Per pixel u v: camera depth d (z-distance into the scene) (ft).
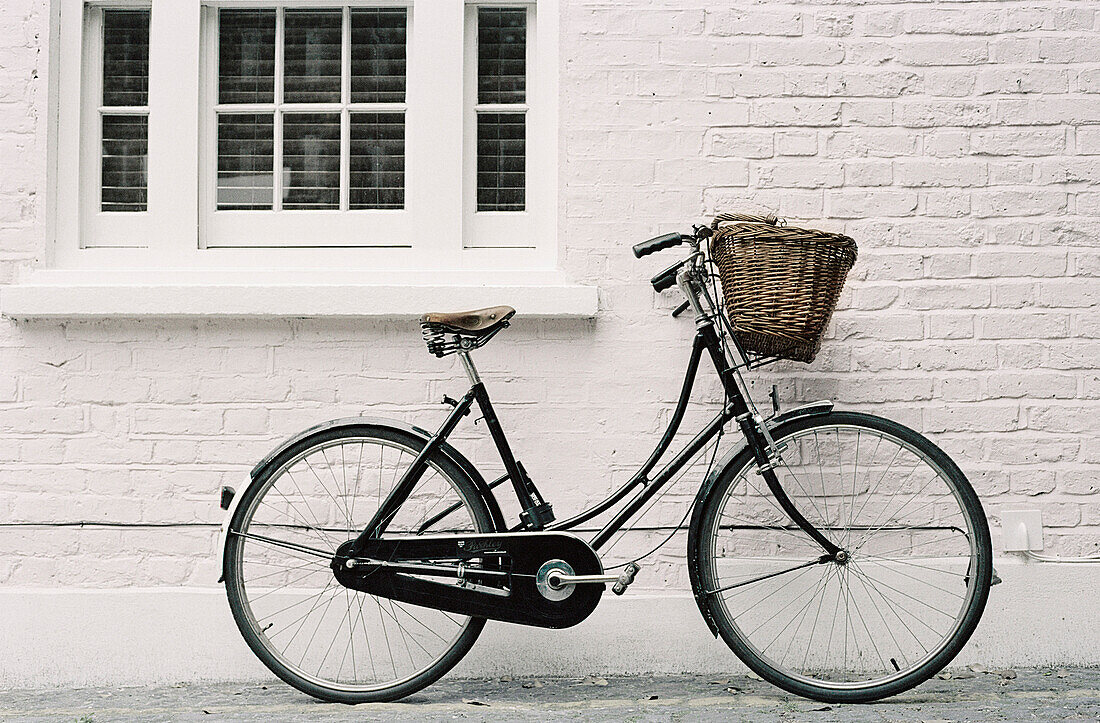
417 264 11.25
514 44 11.45
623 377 11.14
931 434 11.18
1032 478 11.16
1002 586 11.12
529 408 11.14
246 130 11.53
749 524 11.20
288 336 11.15
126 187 11.46
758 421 10.07
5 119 11.08
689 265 10.47
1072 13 11.19
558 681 10.84
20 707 10.12
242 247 11.44
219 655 11.04
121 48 11.46
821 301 9.42
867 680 10.06
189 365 11.14
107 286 10.88
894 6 11.19
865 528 11.12
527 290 10.93
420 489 11.08
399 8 11.53
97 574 11.10
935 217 11.19
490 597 9.91
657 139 11.14
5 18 11.10
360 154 11.53
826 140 11.18
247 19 11.55
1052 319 11.18
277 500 11.19
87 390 11.10
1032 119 11.19
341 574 9.96
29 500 11.07
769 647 11.09
